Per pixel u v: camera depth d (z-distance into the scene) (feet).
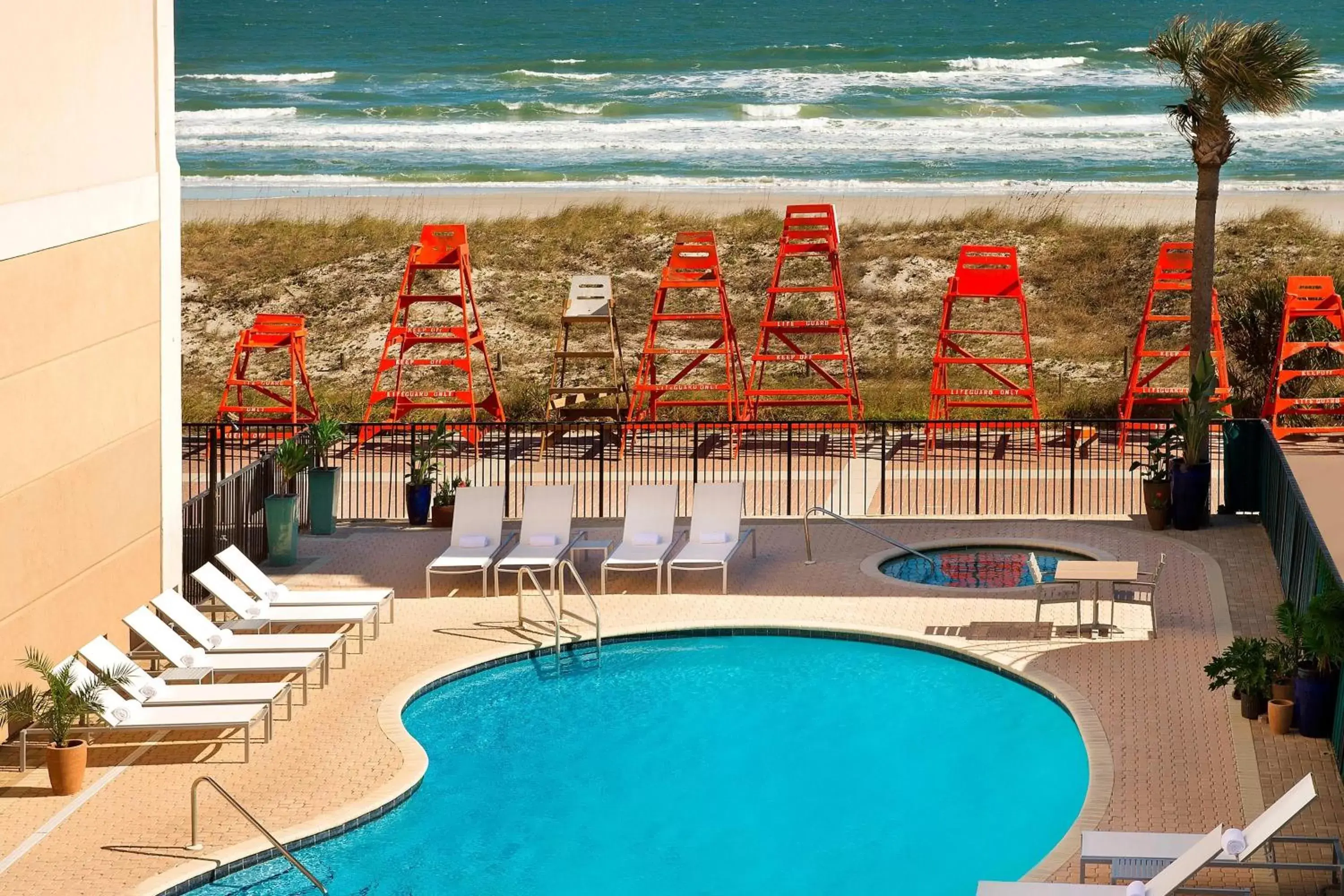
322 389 92.58
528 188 145.07
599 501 66.74
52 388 41.45
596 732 43.55
